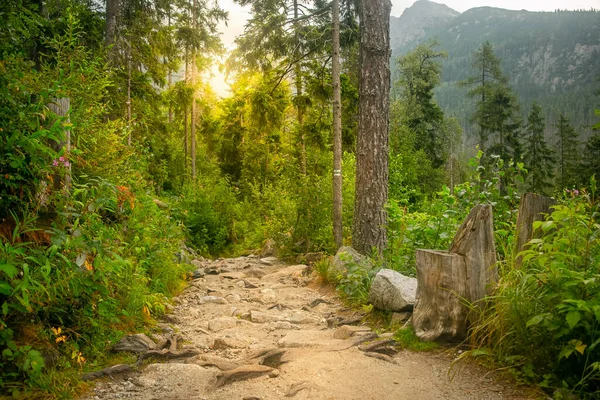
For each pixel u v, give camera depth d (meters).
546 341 3.34
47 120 3.73
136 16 14.16
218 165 30.42
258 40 12.67
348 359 3.94
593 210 3.62
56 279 3.40
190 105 24.17
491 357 3.61
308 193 12.31
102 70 6.59
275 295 7.48
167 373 3.61
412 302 5.04
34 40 6.00
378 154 8.84
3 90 3.34
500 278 4.06
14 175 3.38
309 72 13.69
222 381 3.52
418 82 36.81
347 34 12.38
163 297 6.36
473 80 41.75
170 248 7.29
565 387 2.99
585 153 42.91
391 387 3.37
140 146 8.09
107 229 4.29
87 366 3.59
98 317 3.93
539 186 41.59
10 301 3.19
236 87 23.84
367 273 6.73
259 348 4.59
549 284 3.39
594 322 3.01
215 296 7.34
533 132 48.59
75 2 11.10
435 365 3.78
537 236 4.26
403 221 7.36
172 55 17.55
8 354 2.88
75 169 4.98
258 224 17.16
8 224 3.47
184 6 22.02
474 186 6.60
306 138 13.72
